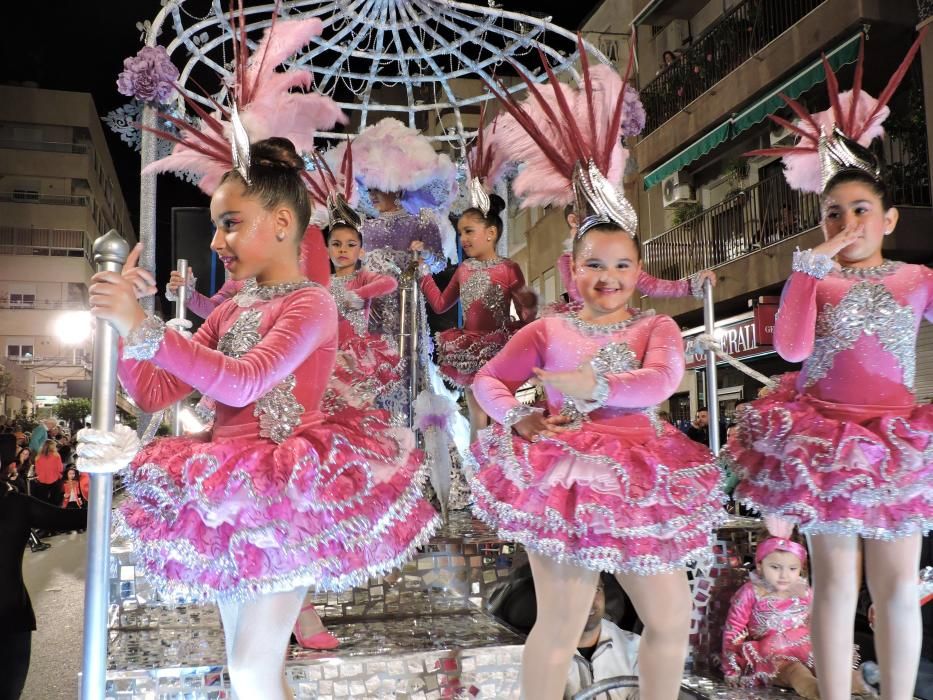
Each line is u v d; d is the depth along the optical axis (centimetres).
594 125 304
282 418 216
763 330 1258
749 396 1450
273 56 330
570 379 234
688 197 1614
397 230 576
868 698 328
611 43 1717
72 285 4147
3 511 400
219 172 356
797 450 279
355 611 364
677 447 252
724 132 1374
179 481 207
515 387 273
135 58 442
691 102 1473
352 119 850
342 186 527
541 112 330
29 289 4112
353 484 211
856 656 358
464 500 510
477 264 537
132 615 341
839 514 272
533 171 321
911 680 285
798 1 1289
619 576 252
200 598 210
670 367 248
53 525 411
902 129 1141
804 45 1195
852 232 286
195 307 421
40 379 4081
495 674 311
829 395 296
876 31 1096
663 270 1620
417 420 457
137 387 231
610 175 302
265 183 232
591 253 265
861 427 276
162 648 313
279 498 201
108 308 184
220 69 550
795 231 1284
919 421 278
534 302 516
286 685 221
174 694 285
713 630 372
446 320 784
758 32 1370
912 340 297
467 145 676
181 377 196
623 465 235
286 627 215
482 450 264
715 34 1469
